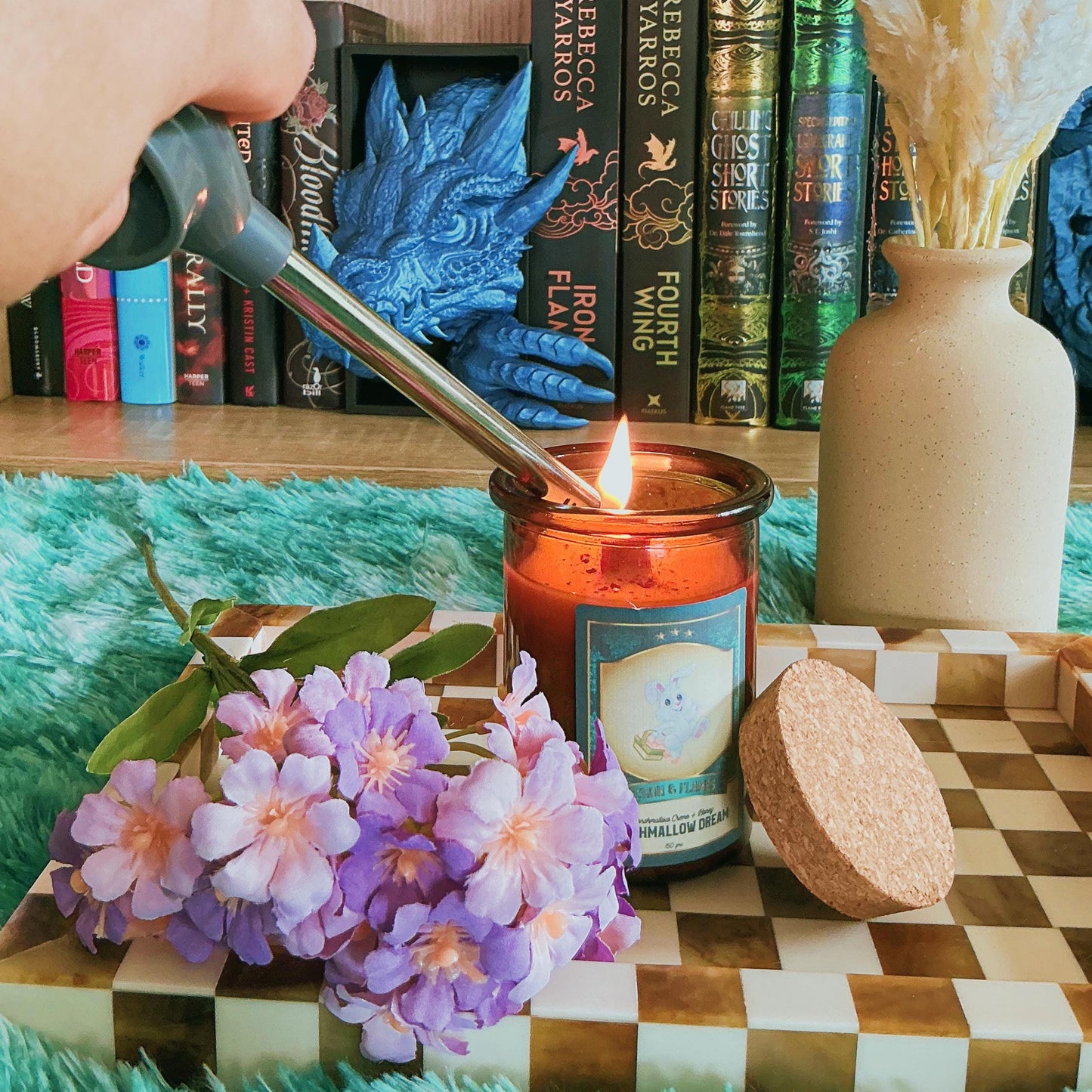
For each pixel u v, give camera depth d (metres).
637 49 1.07
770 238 1.09
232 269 0.38
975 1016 0.39
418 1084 0.39
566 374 1.11
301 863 0.37
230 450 1.02
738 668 0.50
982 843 0.54
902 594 0.72
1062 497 0.72
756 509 0.49
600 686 0.48
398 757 0.40
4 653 0.73
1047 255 1.08
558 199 1.10
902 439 0.70
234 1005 0.40
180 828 0.40
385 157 1.10
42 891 0.45
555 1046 0.40
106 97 0.26
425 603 0.49
